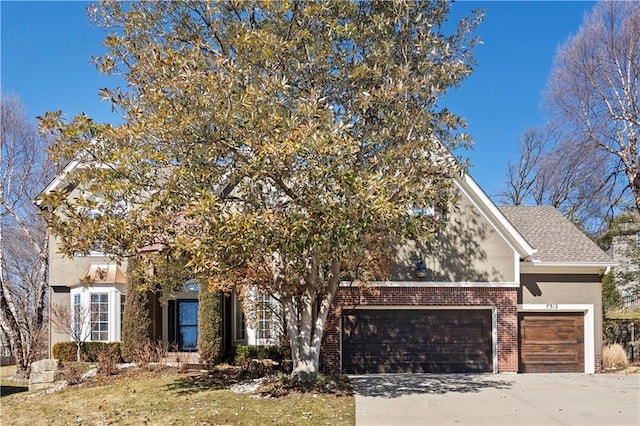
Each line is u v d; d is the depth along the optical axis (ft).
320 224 33.14
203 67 36.35
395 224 37.86
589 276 58.80
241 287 49.80
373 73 38.63
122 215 38.58
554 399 40.52
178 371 54.13
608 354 61.62
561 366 57.88
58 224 36.94
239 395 41.55
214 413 35.94
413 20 40.16
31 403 44.27
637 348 68.18
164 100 33.88
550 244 62.13
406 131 39.65
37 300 89.25
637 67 85.15
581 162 99.30
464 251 56.65
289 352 53.21
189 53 34.86
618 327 71.97
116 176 37.35
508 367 55.77
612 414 35.47
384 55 39.09
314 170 33.01
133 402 41.09
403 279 56.24
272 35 35.63
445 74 39.42
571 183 107.55
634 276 84.43
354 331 56.18
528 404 38.60
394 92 37.83
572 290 58.54
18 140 94.17
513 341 55.98
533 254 57.21
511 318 56.13
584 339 58.44
